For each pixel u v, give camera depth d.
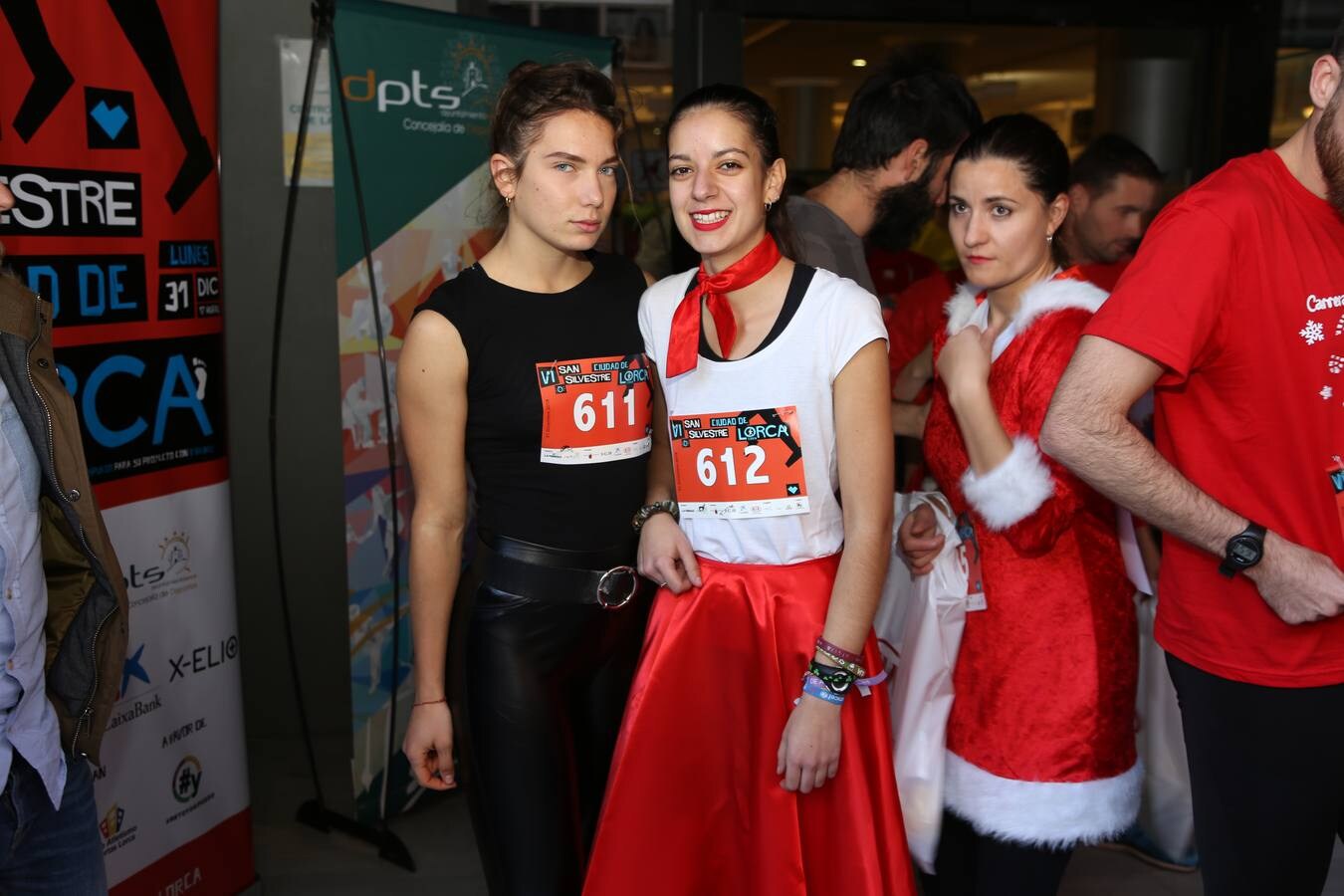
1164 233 1.42
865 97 2.15
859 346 1.49
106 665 1.55
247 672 3.49
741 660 1.61
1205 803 1.56
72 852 1.51
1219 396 1.45
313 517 3.46
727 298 1.55
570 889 1.69
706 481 1.60
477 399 1.68
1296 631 1.44
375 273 2.72
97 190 1.98
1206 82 3.95
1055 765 1.69
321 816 2.91
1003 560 1.73
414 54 2.70
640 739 1.62
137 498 2.11
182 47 2.14
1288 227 1.40
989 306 1.83
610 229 3.54
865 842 1.56
